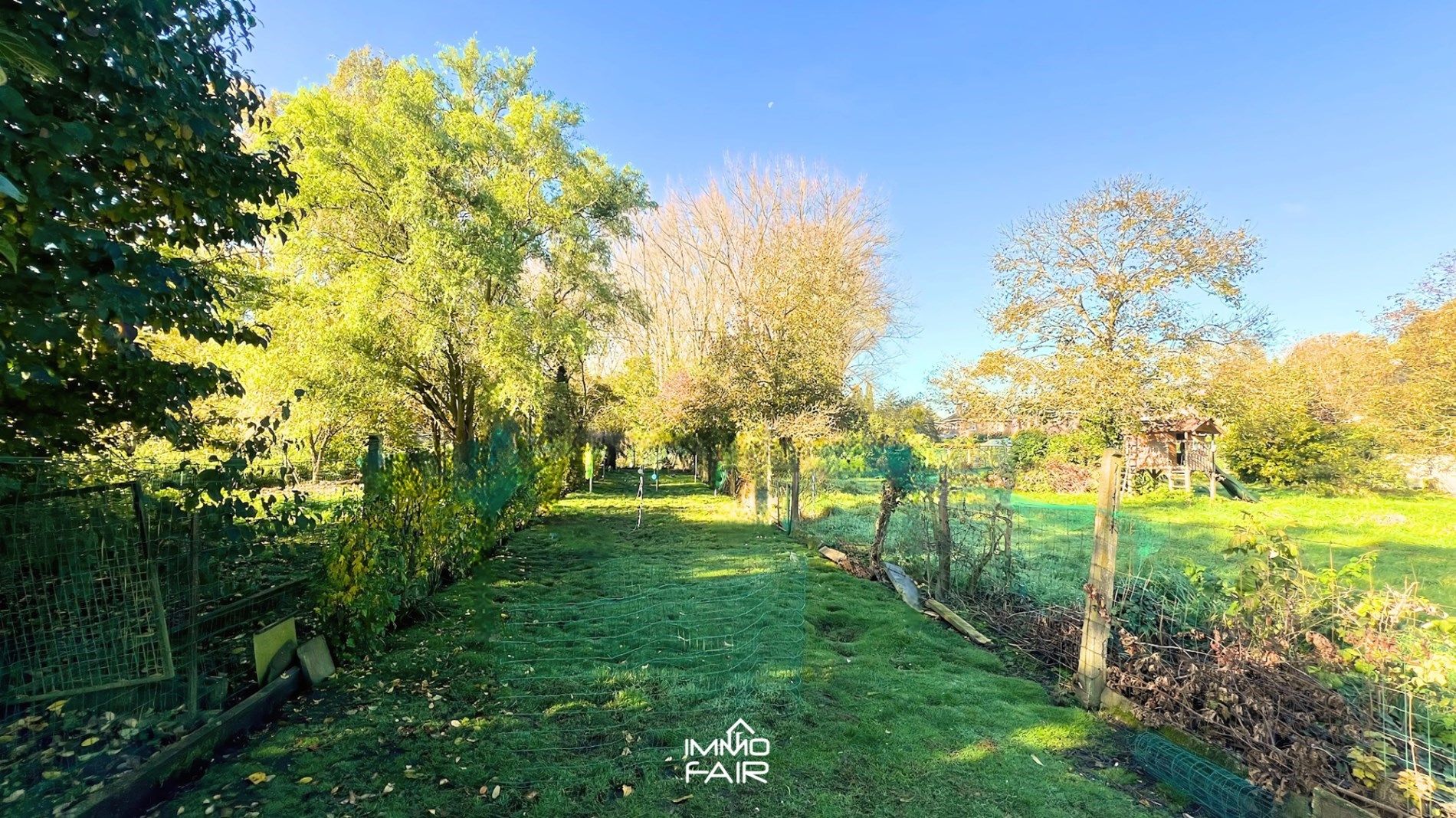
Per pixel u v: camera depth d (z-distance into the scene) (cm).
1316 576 320
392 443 1488
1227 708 305
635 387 2500
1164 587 411
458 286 1180
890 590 642
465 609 550
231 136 358
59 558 300
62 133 231
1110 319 2014
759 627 493
